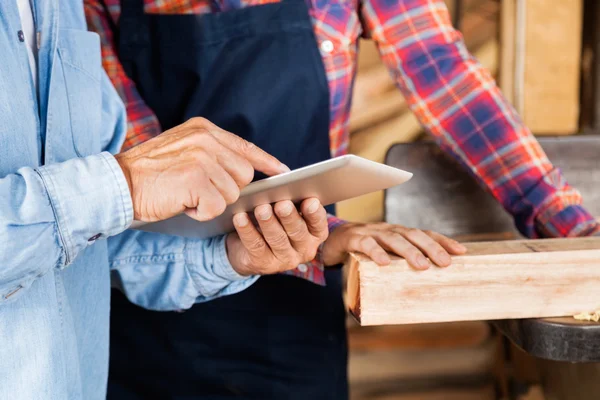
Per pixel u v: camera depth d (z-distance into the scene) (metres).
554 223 1.24
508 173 1.30
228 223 0.97
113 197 0.73
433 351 2.11
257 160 0.82
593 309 0.87
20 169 0.71
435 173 1.36
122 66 1.36
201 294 1.11
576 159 1.37
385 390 2.12
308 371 1.37
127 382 1.43
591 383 1.25
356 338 2.12
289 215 0.86
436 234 0.93
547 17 2.13
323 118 1.32
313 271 1.22
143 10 1.34
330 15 1.31
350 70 1.34
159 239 1.10
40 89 0.86
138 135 1.32
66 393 0.81
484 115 1.32
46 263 0.71
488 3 2.17
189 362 1.39
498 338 1.66
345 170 0.72
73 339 0.85
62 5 0.95
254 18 1.29
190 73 1.32
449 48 1.35
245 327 1.37
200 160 0.75
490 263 0.86
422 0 1.36
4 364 0.74
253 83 1.29
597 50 2.12
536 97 2.17
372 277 0.86
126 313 1.41
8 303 0.74
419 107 1.37
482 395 2.11
